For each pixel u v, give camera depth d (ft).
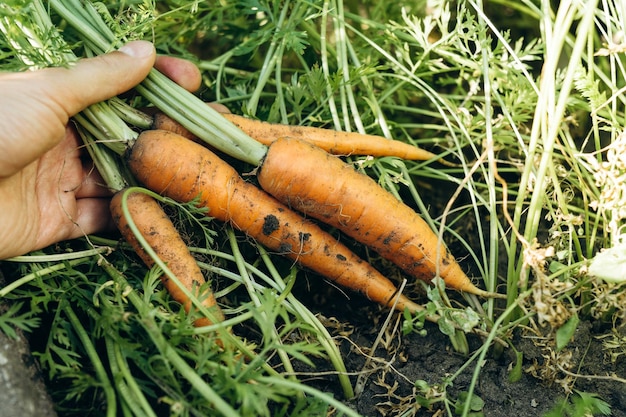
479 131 1.84
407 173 1.66
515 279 1.50
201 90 1.94
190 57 1.81
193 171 1.48
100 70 1.41
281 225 1.53
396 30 1.79
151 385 1.40
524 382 1.50
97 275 1.50
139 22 1.52
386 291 1.58
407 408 1.47
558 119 1.39
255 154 1.51
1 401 1.22
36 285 1.39
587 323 1.55
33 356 1.34
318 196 1.51
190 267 1.46
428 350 1.57
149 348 1.35
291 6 1.91
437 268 1.45
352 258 1.58
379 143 1.63
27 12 1.41
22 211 1.44
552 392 1.49
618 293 1.40
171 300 1.52
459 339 1.55
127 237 1.47
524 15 2.08
